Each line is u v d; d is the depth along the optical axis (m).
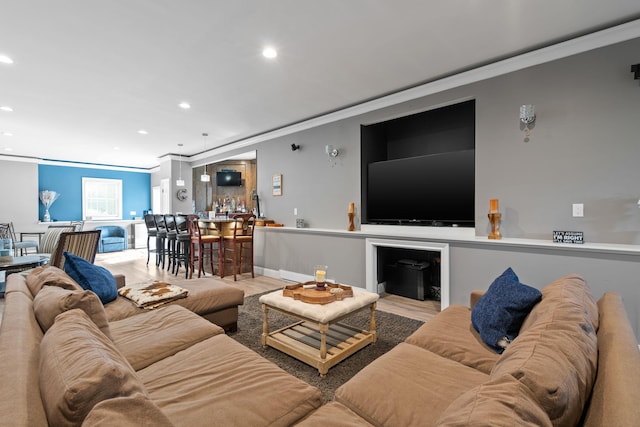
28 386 0.74
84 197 8.93
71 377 0.71
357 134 4.33
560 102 2.78
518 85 3.00
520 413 0.58
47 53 2.81
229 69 3.17
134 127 5.28
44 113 4.50
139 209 9.97
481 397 0.65
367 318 3.27
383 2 2.18
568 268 2.56
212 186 8.65
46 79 3.36
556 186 2.81
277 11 2.27
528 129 2.95
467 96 3.31
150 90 3.69
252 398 1.18
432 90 3.52
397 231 4.02
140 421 0.61
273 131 5.50
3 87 3.56
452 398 1.16
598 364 0.89
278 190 5.51
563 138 2.77
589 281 2.46
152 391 1.24
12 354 0.87
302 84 3.57
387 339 2.71
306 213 5.04
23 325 1.13
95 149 7.10
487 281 3.00
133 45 2.70
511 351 0.90
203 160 7.50
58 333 0.98
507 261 2.88
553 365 0.72
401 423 1.07
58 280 1.71
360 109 4.20
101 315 1.41
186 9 2.22
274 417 1.11
